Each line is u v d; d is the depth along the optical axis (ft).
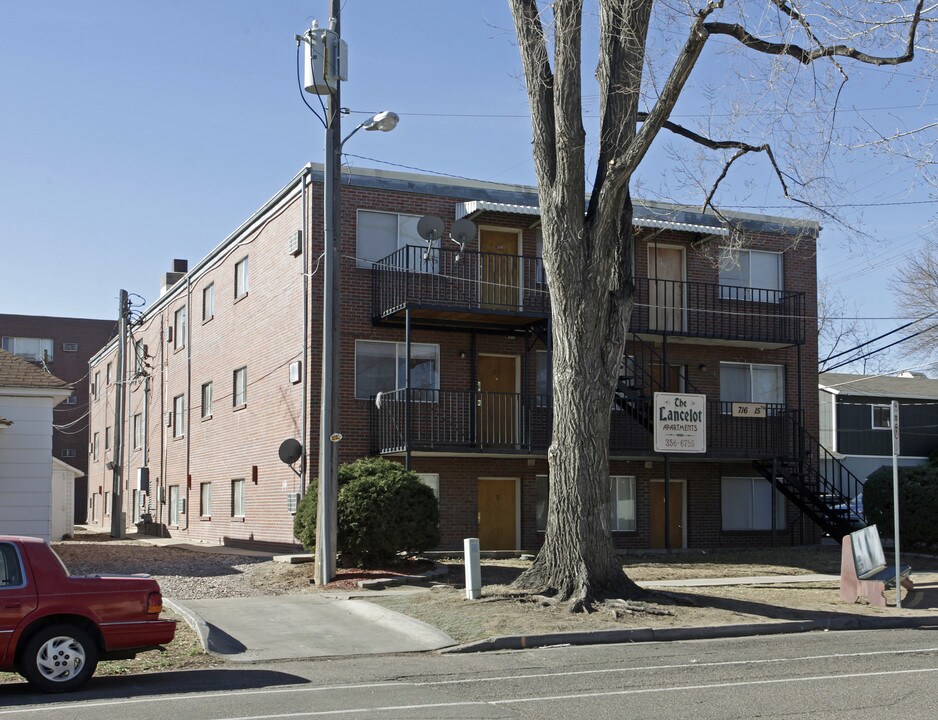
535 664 36.32
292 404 80.84
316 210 78.74
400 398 79.05
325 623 45.85
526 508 82.43
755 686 30.83
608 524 49.47
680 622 44.73
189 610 46.85
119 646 32.32
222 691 31.68
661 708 27.53
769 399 93.25
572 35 48.26
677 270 90.22
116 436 123.65
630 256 51.70
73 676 31.58
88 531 146.82
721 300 90.94
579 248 49.62
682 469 89.61
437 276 79.92
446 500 79.61
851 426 130.62
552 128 50.52
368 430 78.07
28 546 32.07
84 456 202.80
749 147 52.54
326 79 57.62
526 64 50.80
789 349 94.38
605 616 45.27
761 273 93.40
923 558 79.71
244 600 52.42
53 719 26.66
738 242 61.93
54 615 31.71
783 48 45.60
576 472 49.06
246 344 92.84
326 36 57.77
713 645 40.91
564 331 49.83
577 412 49.26
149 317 133.80
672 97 45.24
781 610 49.08
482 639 40.96
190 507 109.09
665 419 80.59
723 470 90.89
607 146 49.32
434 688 31.60
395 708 28.04
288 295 82.74
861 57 44.21
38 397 75.25
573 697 29.45
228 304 98.89
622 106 48.98
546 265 50.67
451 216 82.17
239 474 93.04
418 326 79.97
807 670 33.96
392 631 43.93
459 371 81.46
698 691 30.09
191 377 110.93
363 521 61.26
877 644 40.81
